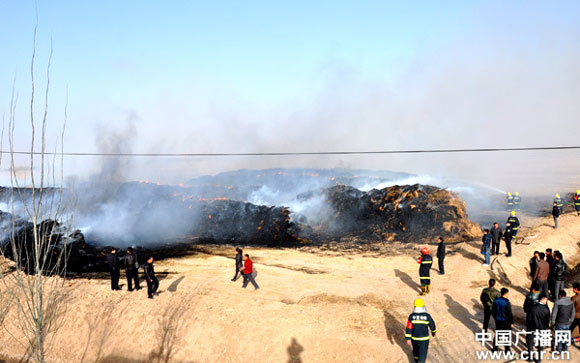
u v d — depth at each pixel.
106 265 24.80
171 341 14.54
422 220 27.94
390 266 21.41
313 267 21.89
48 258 22.44
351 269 21.20
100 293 17.36
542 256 14.50
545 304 10.49
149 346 14.68
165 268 22.55
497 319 11.00
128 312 15.77
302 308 15.20
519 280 17.98
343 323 13.92
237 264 18.84
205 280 19.41
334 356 12.33
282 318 14.36
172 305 15.98
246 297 16.67
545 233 24.41
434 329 10.04
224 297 16.64
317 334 13.21
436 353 11.59
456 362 11.00
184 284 18.69
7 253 20.88
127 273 17.47
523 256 20.38
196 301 16.16
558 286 14.24
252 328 13.95
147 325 15.22
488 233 19.53
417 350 10.08
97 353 14.90
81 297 16.89
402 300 15.93
